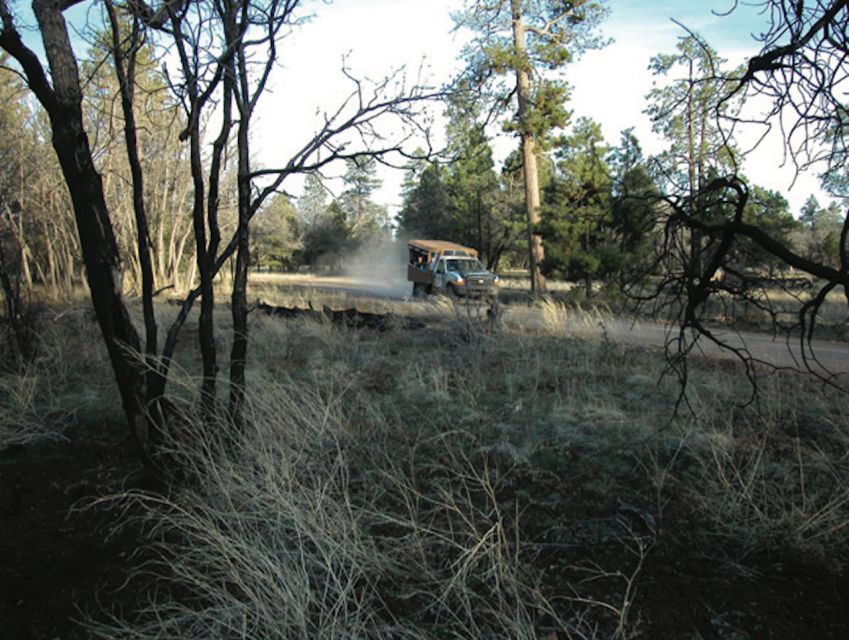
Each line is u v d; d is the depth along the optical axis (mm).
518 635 2428
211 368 4180
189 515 3088
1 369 6891
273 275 48969
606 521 3609
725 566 3150
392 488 3980
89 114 9414
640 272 3244
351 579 2877
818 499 3766
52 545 3361
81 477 4293
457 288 21266
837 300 15609
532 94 20984
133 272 19438
